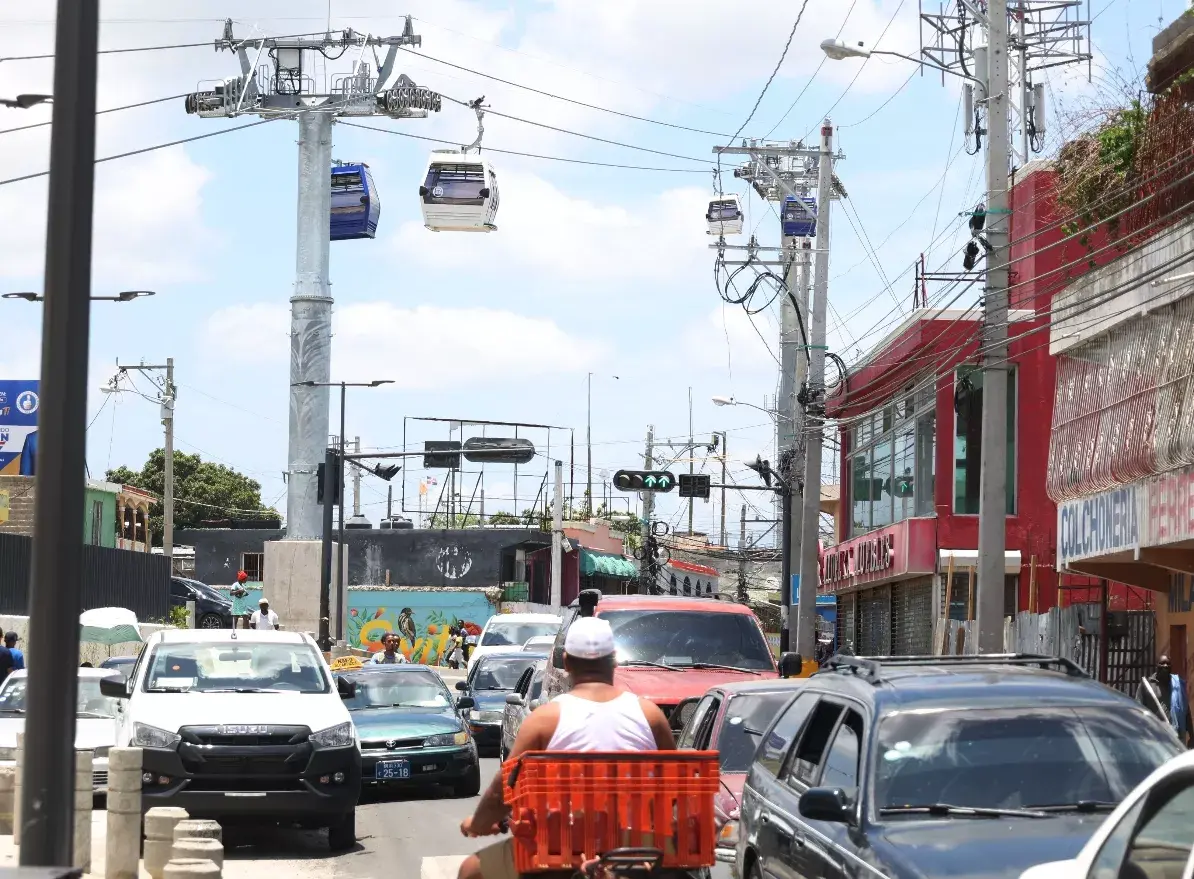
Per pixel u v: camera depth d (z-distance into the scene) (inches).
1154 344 878.4
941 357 1347.2
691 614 767.7
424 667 971.9
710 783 290.2
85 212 315.3
